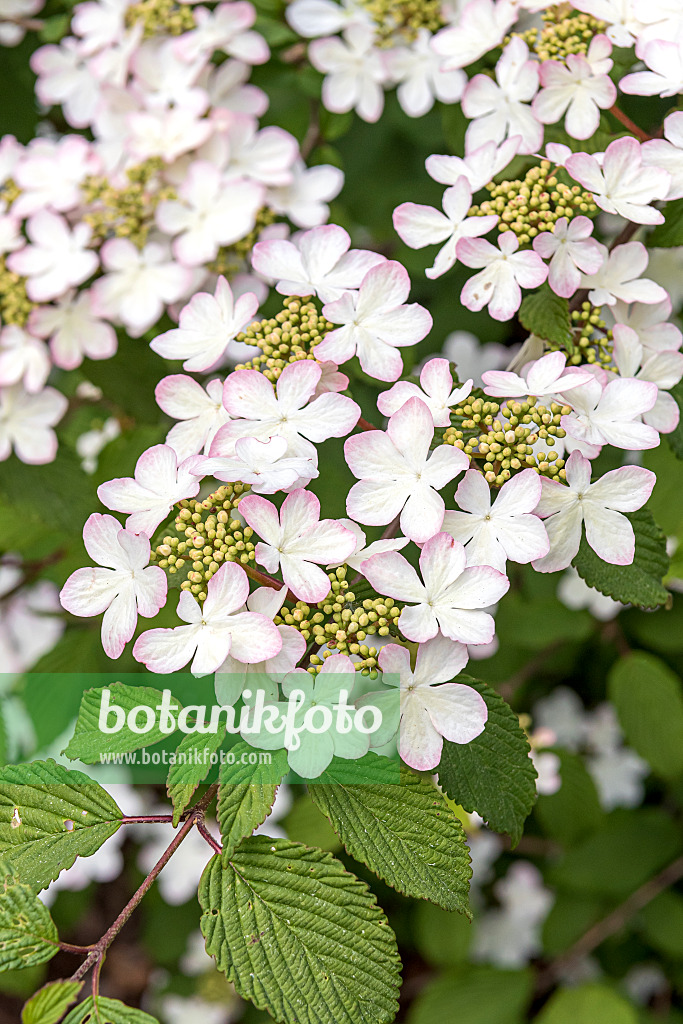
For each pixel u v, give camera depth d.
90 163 0.73
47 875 0.57
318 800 0.57
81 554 0.74
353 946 0.56
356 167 0.93
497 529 0.58
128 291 0.71
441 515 0.57
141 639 0.56
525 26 0.72
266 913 0.56
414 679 0.57
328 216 0.76
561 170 0.64
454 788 0.58
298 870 0.56
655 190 0.62
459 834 0.57
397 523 0.60
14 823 0.57
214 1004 1.21
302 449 0.59
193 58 0.72
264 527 0.57
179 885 1.11
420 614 0.57
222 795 0.56
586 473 0.58
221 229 0.70
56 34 0.77
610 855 1.00
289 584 0.56
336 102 0.77
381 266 0.61
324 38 0.76
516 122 0.66
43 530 0.79
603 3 0.65
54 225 0.71
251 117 0.73
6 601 0.96
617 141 0.62
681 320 0.76
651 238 0.64
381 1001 0.56
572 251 0.62
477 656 0.96
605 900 1.03
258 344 0.61
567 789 0.94
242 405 0.59
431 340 0.87
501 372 0.60
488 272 0.62
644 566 0.60
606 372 0.63
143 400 0.74
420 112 0.77
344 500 0.62
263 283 0.72
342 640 0.57
